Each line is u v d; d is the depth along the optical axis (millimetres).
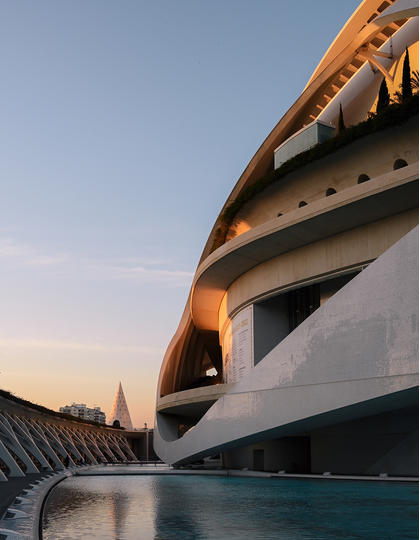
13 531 8398
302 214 20750
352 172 22391
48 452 34062
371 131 20766
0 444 23953
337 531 8781
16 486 17500
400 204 19219
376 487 16469
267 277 24688
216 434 22188
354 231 21125
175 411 33125
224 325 31281
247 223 27984
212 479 22984
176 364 41531
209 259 26109
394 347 15695
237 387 21219
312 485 17781
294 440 25969
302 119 30672
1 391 31219
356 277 16906
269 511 11344
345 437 21641
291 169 23656
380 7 29672
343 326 17062
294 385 18391
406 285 15680
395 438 19984
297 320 24938
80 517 10742
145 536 8406
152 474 27984
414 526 9289
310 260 22625
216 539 8094
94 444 54344
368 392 16078
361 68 30672
